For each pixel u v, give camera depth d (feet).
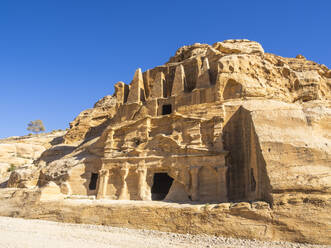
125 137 101.30
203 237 53.21
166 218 61.62
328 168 53.83
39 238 53.78
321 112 63.41
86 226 68.54
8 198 94.89
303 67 111.75
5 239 51.11
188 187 80.23
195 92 99.45
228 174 78.59
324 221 46.93
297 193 52.01
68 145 153.99
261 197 58.85
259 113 68.44
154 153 90.33
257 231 50.49
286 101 95.45
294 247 44.65
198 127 86.33
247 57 99.30
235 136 83.25
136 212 66.64
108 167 96.58
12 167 176.96
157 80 115.14
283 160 56.95
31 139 223.92
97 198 92.89
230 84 94.32
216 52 105.19
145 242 51.08
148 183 87.61
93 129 169.27
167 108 112.68
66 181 101.86
